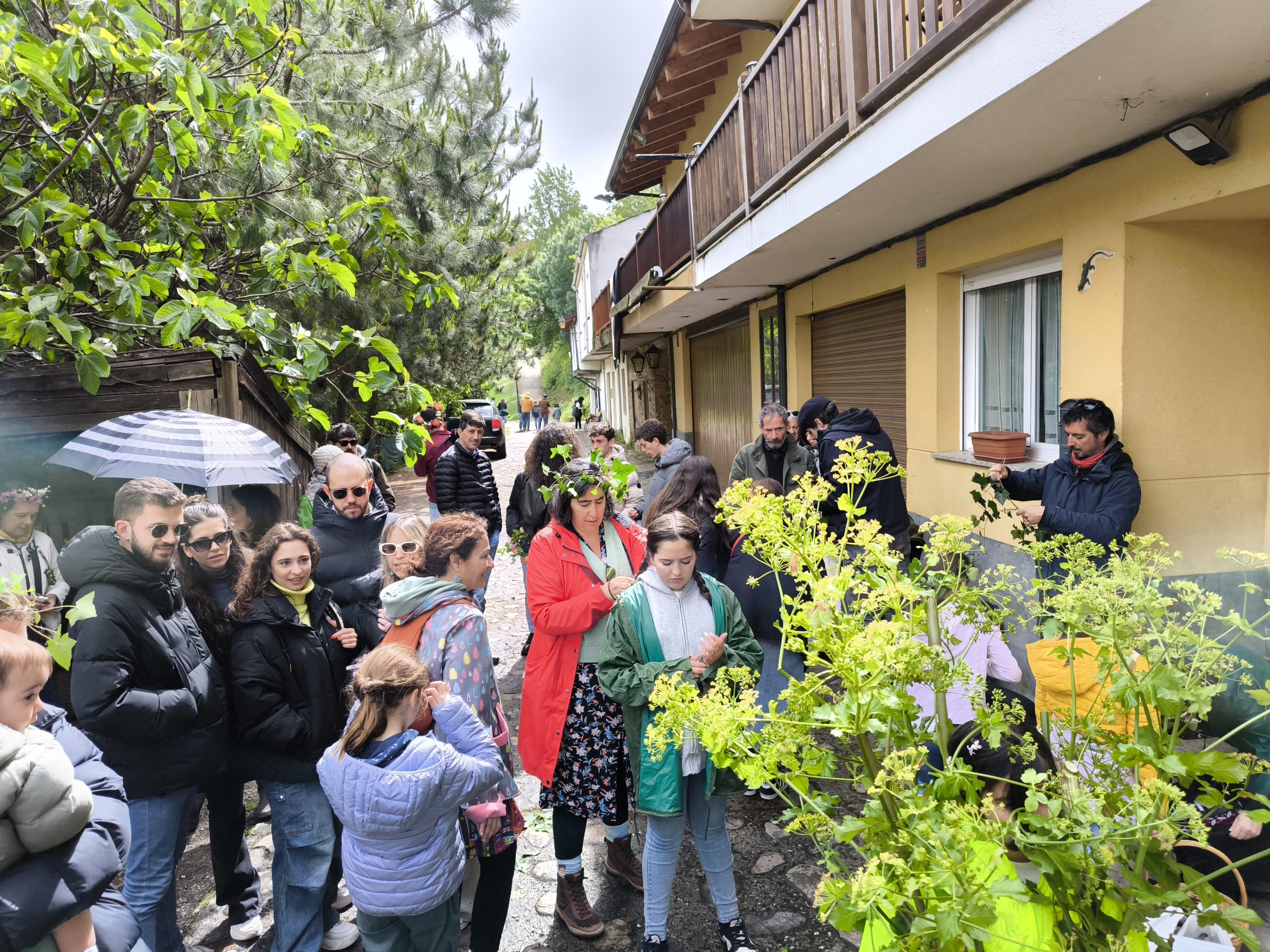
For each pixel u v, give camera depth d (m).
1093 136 3.59
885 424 6.82
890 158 3.89
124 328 5.03
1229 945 1.72
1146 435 3.86
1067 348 4.24
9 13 4.41
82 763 1.97
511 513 5.40
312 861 2.72
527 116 9.77
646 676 2.60
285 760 2.66
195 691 2.53
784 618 1.26
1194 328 3.85
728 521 1.35
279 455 3.76
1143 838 1.02
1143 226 3.75
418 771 2.12
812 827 1.21
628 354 19.52
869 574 1.20
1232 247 3.83
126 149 5.51
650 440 5.87
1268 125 2.98
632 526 3.43
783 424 5.17
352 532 3.71
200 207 5.80
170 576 2.59
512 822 2.64
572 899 3.00
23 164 4.65
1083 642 2.31
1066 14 2.63
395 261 6.18
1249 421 3.94
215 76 5.11
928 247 5.59
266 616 2.66
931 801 1.05
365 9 7.43
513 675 5.60
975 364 5.54
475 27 7.73
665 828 2.67
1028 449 4.96
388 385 5.21
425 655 2.56
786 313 8.71
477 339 16.31
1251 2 2.28
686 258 8.62
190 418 3.62
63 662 2.08
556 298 50.41
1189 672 1.15
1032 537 3.56
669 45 9.16
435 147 8.02
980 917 0.93
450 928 2.39
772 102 5.67
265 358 5.45
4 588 2.18
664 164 14.30
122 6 4.12
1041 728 1.48
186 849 3.71
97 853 1.71
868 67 4.20
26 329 3.99
